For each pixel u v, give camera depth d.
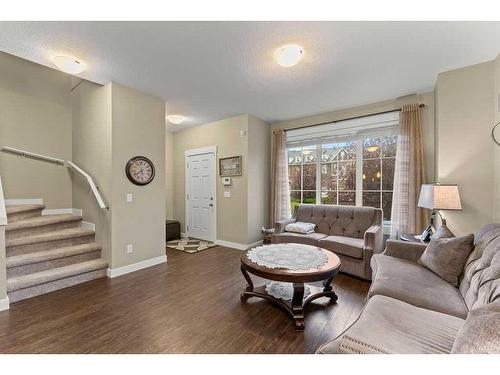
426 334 1.13
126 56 2.31
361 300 2.36
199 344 1.69
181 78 2.80
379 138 3.62
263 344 1.69
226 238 4.51
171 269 3.23
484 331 0.77
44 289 2.48
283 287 2.46
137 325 1.92
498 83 2.29
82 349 1.62
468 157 2.51
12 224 2.69
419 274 1.88
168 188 5.45
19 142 3.33
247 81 2.87
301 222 3.84
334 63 2.43
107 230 2.98
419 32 1.93
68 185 3.73
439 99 2.65
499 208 2.28
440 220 2.70
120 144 3.01
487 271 1.41
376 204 3.64
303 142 4.38
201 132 4.92
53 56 2.31
